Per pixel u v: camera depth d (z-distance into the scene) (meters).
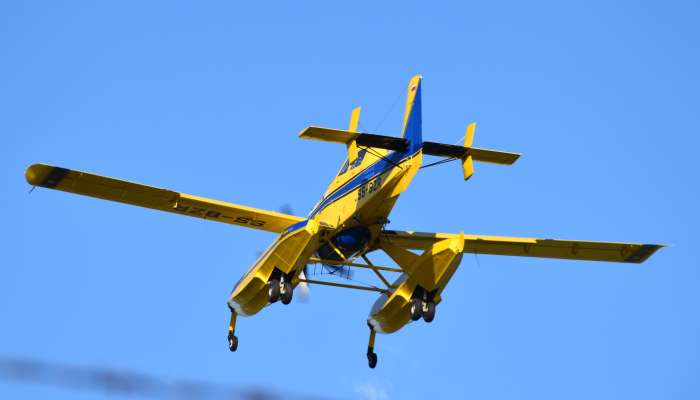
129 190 84.50
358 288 89.69
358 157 85.06
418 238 90.94
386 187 80.31
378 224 84.69
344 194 84.94
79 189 83.88
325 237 85.56
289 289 84.75
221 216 88.69
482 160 82.56
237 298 88.31
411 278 86.56
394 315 89.44
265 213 88.06
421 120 78.94
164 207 87.38
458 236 84.38
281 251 83.69
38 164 80.25
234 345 92.31
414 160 78.25
